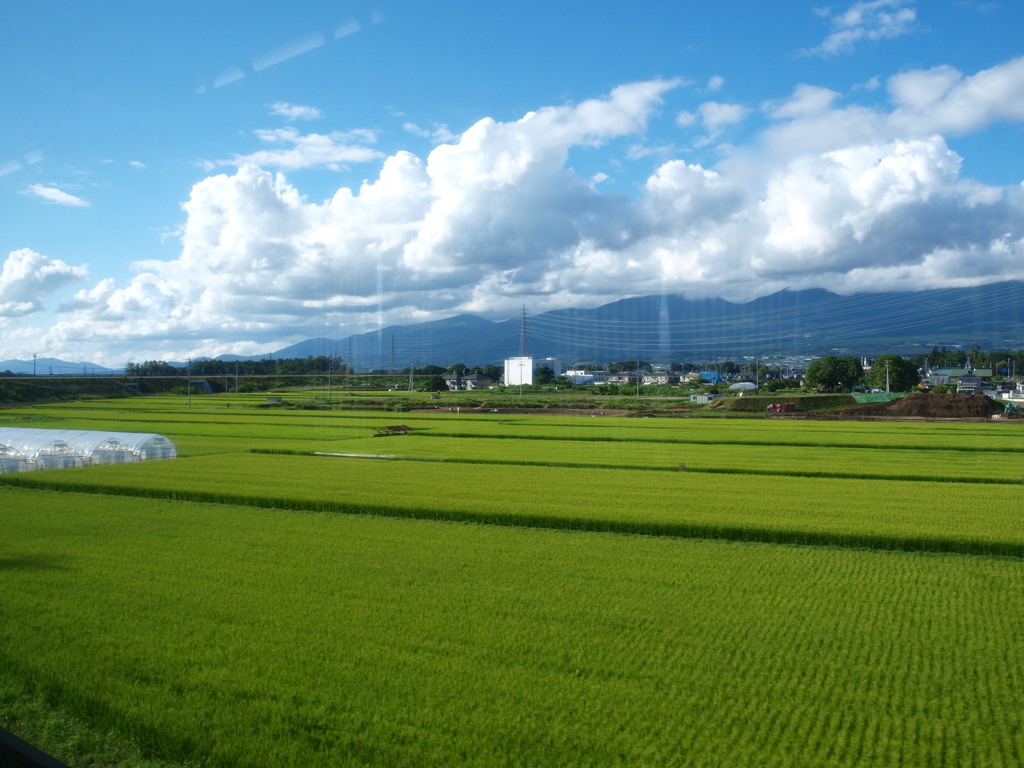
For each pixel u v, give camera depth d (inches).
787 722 332.2
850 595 520.7
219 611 483.2
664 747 309.7
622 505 860.0
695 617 471.8
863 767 294.2
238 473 1159.0
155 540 697.0
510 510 821.2
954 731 323.3
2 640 431.5
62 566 597.3
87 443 1362.0
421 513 830.5
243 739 319.6
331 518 815.7
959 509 836.6
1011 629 451.8
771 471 1186.6
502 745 312.2
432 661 400.2
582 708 344.8
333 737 320.2
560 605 495.5
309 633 442.3
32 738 331.0
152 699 356.8
